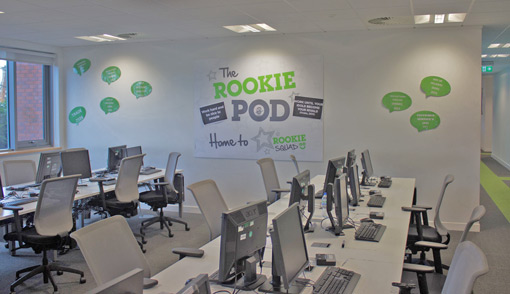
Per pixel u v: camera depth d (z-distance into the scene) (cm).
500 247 549
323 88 669
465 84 611
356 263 290
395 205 456
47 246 434
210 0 459
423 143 634
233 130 720
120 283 160
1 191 470
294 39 676
